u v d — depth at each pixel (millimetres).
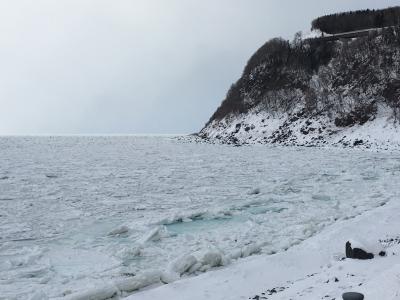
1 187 27875
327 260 11875
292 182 28797
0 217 19531
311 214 19016
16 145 88062
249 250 13383
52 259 13594
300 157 45875
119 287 10195
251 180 30484
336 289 8242
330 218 17766
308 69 82312
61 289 10914
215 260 11891
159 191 26391
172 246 14773
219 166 39531
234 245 14672
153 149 67688
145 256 13727
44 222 18641
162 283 10750
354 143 57844
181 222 18531
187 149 64375
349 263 10125
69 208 21484
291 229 16219
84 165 42469
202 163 42594
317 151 53062
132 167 40062
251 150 57625
